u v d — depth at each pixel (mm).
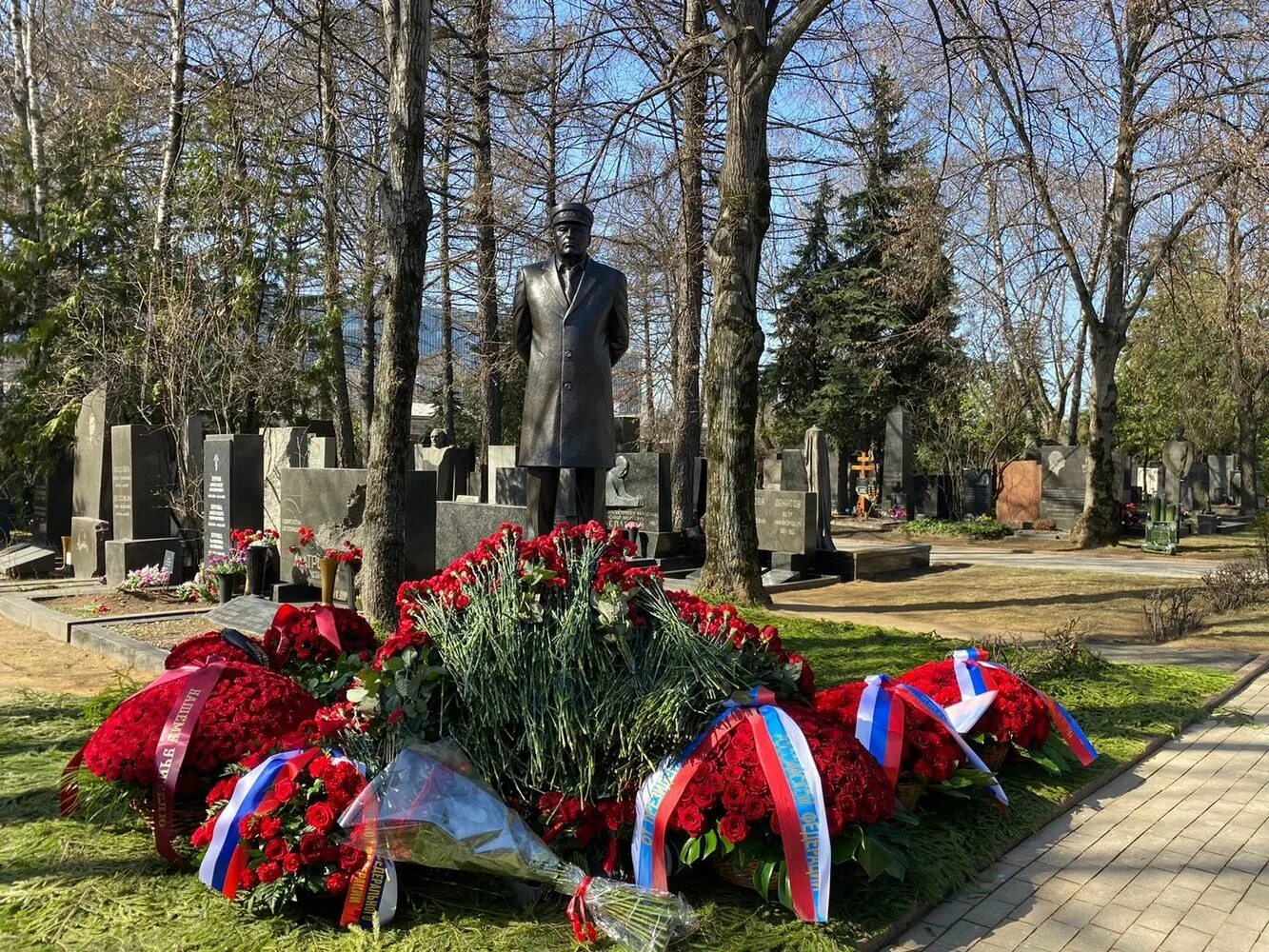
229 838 3422
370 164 13305
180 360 14461
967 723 5168
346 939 3221
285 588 11023
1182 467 22625
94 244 20516
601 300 7289
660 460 16375
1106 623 11195
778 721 3695
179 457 13539
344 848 3320
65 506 16703
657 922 3188
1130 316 21203
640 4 15109
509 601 3861
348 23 15812
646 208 19266
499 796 3557
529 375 7410
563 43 15602
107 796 4117
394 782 3396
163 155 20891
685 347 19469
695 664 3818
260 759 3711
